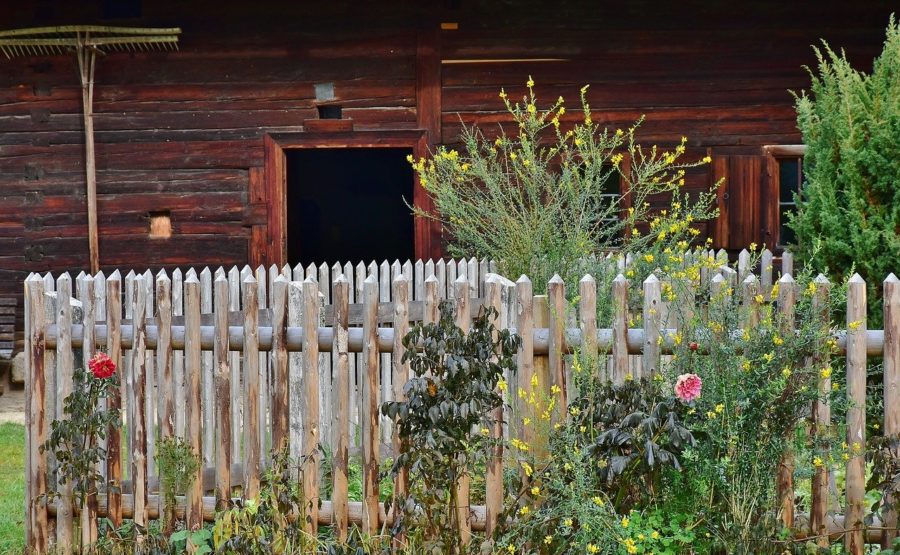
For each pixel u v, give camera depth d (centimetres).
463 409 466
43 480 568
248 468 533
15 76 1178
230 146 1155
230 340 539
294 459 541
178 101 1159
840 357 509
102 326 564
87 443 562
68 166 1174
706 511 480
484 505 532
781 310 492
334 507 527
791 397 478
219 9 1153
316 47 1148
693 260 745
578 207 895
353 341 523
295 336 530
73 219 1177
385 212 1894
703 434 487
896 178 707
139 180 1163
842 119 728
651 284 498
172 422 547
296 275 835
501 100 1138
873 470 484
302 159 1881
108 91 1166
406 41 1141
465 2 1139
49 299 571
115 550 524
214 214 1158
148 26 1155
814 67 1128
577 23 1134
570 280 799
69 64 1171
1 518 670
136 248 1166
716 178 1127
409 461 477
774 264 1116
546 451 506
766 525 470
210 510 551
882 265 706
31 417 567
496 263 901
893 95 728
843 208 731
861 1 1126
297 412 571
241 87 1154
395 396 518
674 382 484
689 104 1131
